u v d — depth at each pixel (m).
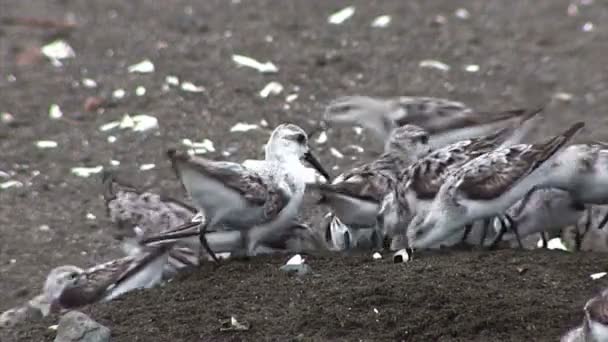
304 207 15.11
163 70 21.17
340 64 21.47
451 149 13.47
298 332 10.96
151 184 17.06
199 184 12.16
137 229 13.79
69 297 12.98
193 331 11.20
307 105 19.67
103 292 12.90
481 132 15.44
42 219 16.28
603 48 22.27
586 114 19.44
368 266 12.09
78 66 21.58
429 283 11.38
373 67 21.42
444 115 15.88
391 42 22.64
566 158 12.67
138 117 19.05
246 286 11.89
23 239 15.74
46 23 23.58
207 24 23.64
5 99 20.19
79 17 24.22
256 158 17.53
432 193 12.80
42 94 20.39
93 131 18.97
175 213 13.88
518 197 12.34
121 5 25.03
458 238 12.92
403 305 11.10
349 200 12.93
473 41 22.70
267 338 10.90
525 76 21.09
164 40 22.75
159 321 11.48
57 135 18.86
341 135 18.31
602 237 13.59
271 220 12.87
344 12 23.61
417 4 24.86
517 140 14.11
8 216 16.38
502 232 12.72
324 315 11.12
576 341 10.26
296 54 21.91
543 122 19.02
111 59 21.86
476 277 11.50
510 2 25.06
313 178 13.70
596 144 13.02
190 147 18.02
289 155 13.50
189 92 20.17
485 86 20.66
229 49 22.17
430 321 10.87
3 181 17.41
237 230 12.95
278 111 19.41
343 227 13.37
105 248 15.48
